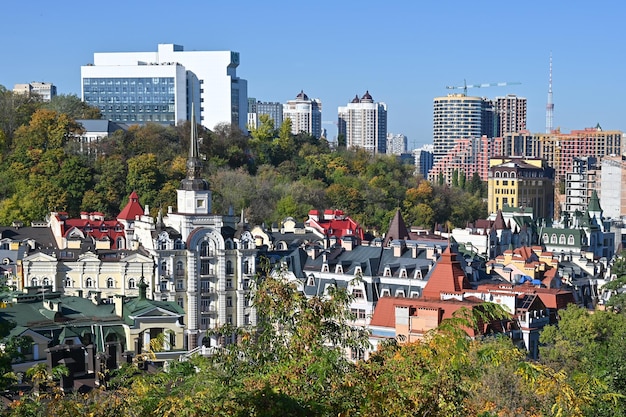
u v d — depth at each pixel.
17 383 117.12
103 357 128.88
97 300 155.00
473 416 82.62
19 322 136.88
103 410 83.31
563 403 92.38
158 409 77.69
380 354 84.00
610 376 116.88
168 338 145.38
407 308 169.75
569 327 166.25
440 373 77.94
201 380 81.19
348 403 75.25
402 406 75.25
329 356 76.62
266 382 75.06
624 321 165.38
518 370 93.25
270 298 83.12
